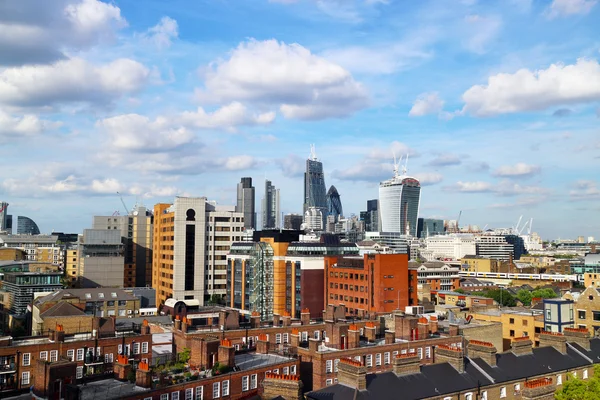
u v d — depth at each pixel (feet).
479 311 517.55
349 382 237.25
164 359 334.24
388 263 650.02
